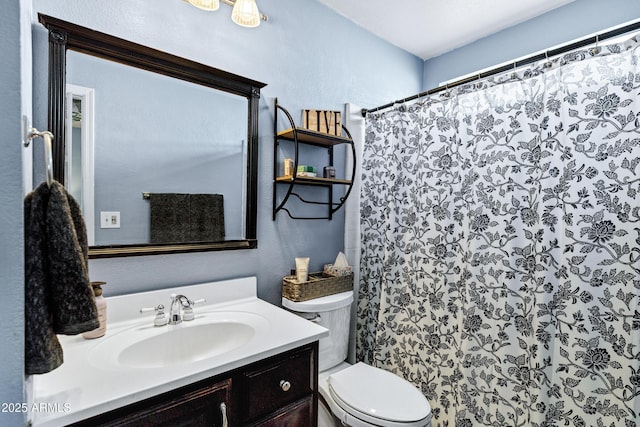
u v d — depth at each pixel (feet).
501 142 4.74
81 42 3.60
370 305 6.54
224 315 4.32
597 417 3.92
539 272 4.34
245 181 4.99
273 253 5.42
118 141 3.91
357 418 4.26
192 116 4.49
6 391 1.74
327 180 5.52
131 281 4.02
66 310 1.97
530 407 4.38
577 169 4.09
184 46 4.40
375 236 6.50
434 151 5.54
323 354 5.28
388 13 6.45
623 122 3.80
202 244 4.56
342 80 6.49
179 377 2.69
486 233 4.85
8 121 1.70
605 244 3.91
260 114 5.19
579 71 4.09
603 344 3.90
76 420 2.23
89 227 3.73
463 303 5.03
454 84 5.26
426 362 5.59
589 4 5.89
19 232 1.75
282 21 5.47
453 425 5.21
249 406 3.15
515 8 6.31
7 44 1.68
